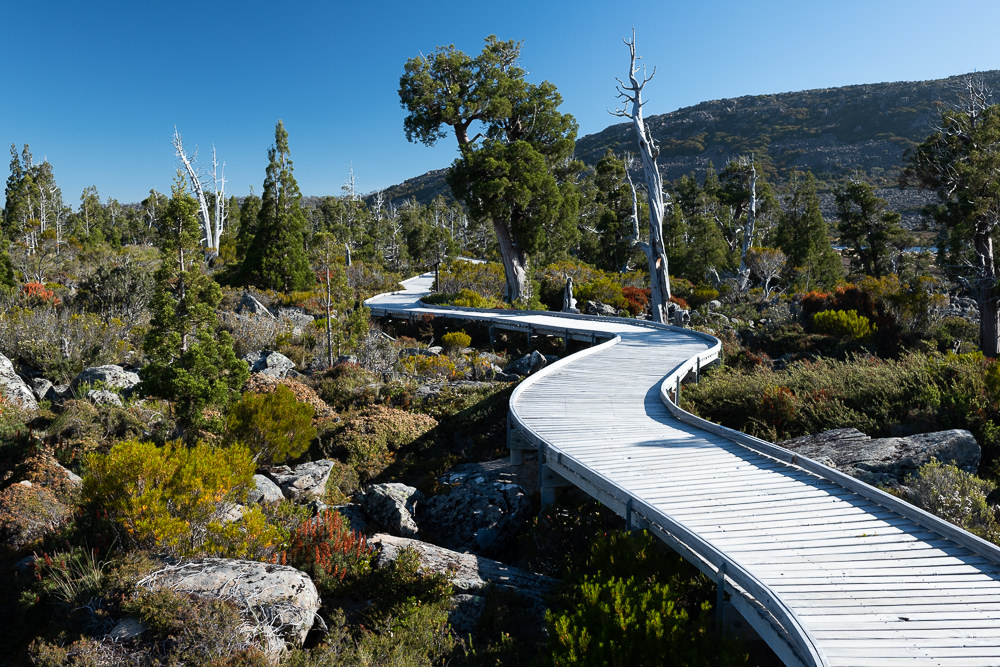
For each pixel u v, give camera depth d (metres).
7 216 64.56
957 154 29.83
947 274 31.31
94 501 7.66
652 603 6.41
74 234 65.12
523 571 8.91
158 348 12.98
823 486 8.80
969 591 5.99
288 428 12.59
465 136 39.75
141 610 5.68
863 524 7.52
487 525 11.06
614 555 7.83
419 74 37.12
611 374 17.08
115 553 7.07
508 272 39.19
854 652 5.06
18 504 8.45
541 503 11.38
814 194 53.12
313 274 41.88
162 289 13.17
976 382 12.35
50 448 11.20
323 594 7.42
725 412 14.69
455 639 6.82
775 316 28.14
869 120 162.12
